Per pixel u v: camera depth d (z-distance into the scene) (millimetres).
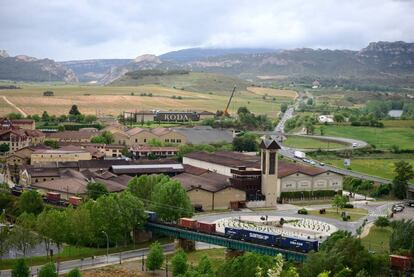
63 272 191375
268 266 154375
